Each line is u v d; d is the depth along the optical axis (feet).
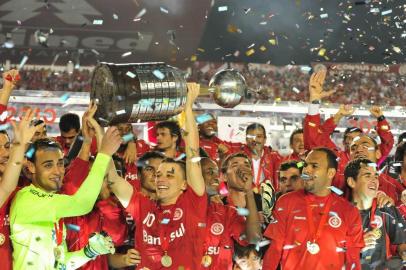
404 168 27.78
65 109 34.09
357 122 36.91
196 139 21.59
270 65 77.30
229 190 24.39
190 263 21.70
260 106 36.47
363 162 23.88
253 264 23.57
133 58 77.87
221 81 21.97
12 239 19.17
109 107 19.47
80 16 72.38
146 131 35.04
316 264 21.84
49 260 19.07
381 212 24.04
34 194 19.29
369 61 73.31
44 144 19.57
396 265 23.89
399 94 69.67
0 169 21.40
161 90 19.62
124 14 73.31
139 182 27.43
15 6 70.28
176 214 21.89
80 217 21.89
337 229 22.04
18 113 33.30
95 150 26.99
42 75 71.05
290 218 22.25
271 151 34.19
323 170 22.44
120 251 22.50
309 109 27.94
